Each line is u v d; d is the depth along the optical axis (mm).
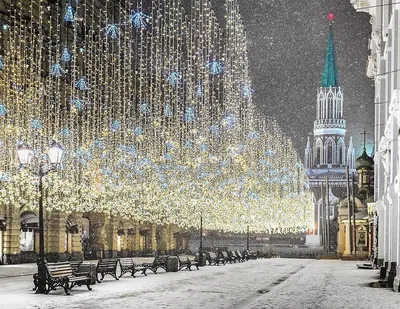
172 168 58844
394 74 31109
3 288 26609
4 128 46156
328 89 169625
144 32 52531
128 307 18922
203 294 23891
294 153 111812
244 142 64562
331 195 153375
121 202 62344
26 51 50906
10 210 49375
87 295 23047
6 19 47625
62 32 56656
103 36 63750
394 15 31156
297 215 109750
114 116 61969
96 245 65750
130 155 56094
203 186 61094
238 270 45062
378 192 42531
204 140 55750
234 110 52094
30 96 47875
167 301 21016
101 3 63188
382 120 41938
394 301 21125
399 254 26078
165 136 58781
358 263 57250
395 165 29141
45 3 53406
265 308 18812
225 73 49250
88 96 55281
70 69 57938
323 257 78688
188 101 51219
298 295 23578
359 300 21500
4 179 44781
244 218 77188
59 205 53938
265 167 89875
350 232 72000
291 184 110562
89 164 53156
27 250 52750
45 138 47094
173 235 90125
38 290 23781
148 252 81875
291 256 88500
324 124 168375
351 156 163875
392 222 29000
